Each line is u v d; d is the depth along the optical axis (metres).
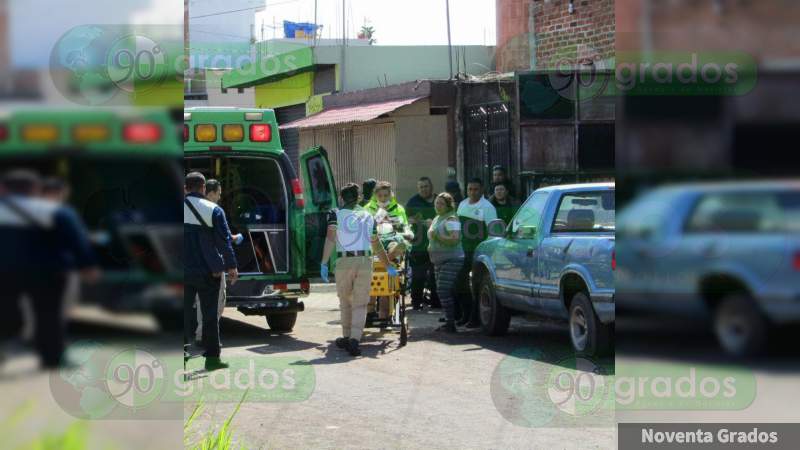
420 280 12.80
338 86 20.72
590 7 14.14
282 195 11.24
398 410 6.98
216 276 8.53
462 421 6.56
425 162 15.11
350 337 9.69
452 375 8.40
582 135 13.22
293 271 11.20
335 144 17.47
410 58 20.75
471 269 11.16
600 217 9.12
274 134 11.07
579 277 8.66
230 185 11.22
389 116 15.53
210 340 8.59
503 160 13.75
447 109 14.91
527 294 9.66
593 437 5.96
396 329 11.41
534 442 5.90
